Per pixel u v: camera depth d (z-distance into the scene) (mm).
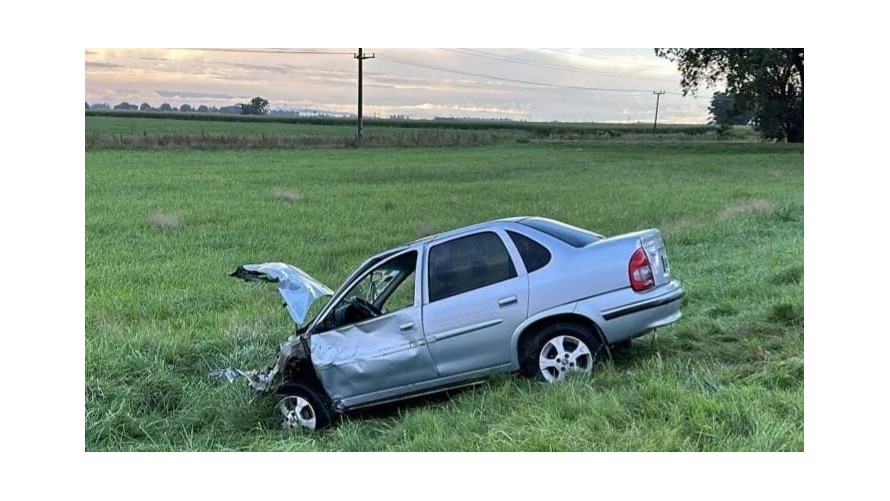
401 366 6023
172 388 6852
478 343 5953
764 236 13344
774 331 6977
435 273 6082
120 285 10969
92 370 6844
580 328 5848
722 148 36906
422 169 28266
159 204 19125
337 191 22266
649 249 6020
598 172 27828
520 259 6012
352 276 6320
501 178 26031
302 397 6121
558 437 4906
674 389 5352
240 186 22922
